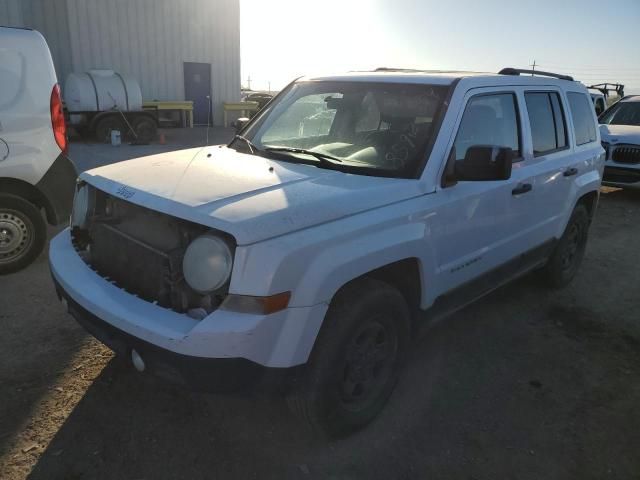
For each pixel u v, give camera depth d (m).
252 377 2.38
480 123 3.52
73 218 3.34
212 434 2.88
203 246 2.32
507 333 4.26
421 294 3.13
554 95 4.51
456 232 3.25
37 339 3.72
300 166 3.22
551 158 4.34
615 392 3.51
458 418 3.14
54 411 2.97
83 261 3.03
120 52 19.08
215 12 20.92
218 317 2.28
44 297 4.41
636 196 10.33
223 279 2.29
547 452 2.90
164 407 3.07
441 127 3.19
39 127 4.86
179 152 3.77
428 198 3.03
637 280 5.63
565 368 3.77
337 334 2.58
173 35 20.14
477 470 2.74
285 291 2.32
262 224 2.32
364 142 3.38
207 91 21.56
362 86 3.67
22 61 4.74
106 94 15.56
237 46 21.83
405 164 3.12
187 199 2.54
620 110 11.03
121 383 3.27
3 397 3.06
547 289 5.23
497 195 3.56
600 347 4.11
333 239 2.47
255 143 3.79
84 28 18.16
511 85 3.90
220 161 3.33
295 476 2.62
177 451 2.74
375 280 2.85
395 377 3.11
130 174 3.04
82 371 3.37
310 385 2.57
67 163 5.14
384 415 3.13
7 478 2.49
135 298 2.60
